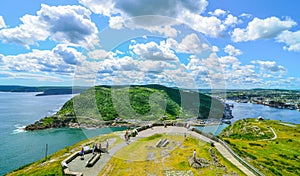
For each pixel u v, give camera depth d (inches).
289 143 2423.7
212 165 917.2
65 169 838.5
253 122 3865.7
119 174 790.5
